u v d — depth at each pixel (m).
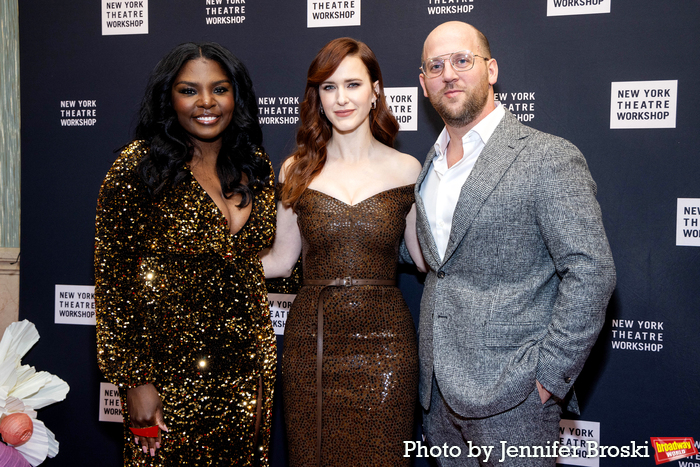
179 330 1.45
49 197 2.37
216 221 1.48
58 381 2.09
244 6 2.22
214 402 1.48
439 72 1.56
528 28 2.04
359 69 1.67
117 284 1.38
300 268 1.98
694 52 1.93
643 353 2.02
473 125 1.60
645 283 2.01
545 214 1.41
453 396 1.48
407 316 1.72
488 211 1.46
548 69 2.04
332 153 1.79
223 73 1.51
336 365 1.65
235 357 1.51
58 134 2.36
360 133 1.76
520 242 1.46
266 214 1.63
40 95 2.36
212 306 1.48
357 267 1.67
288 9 2.19
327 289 1.68
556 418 1.53
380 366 1.63
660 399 2.01
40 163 2.37
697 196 1.95
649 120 1.98
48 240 2.38
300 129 1.79
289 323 1.73
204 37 2.25
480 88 1.55
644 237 2.00
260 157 1.64
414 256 1.87
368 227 1.66
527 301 1.47
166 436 1.45
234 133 1.60
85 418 2.38
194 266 1.48
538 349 1.41
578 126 2.03
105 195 1.39
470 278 1.53
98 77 2.32
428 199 1.70
